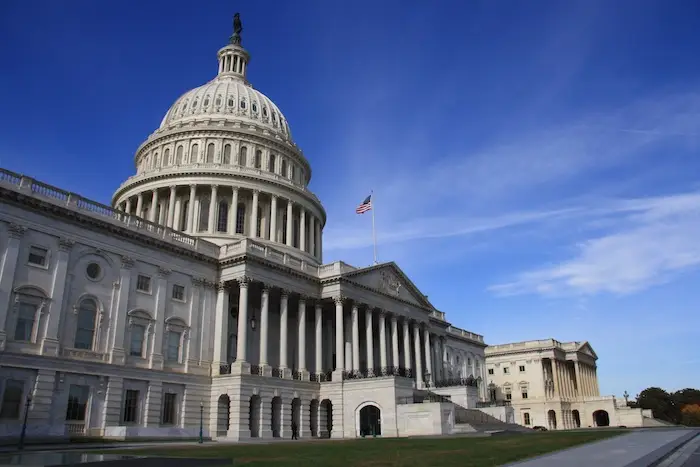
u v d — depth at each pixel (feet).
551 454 82.12
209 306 200.85
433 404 188.34
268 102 337.31
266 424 189.06
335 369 233.96
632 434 160.04
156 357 177.99
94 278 167.12
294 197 293.64
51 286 154.71
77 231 164.14
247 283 199.93
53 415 147.95
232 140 295.48
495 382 455.63
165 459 69.05
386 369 239.71
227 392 185.78
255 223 276.41
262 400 189.88
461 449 95.40
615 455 77.66
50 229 157.38
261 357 200.85
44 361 147.84
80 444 132.46
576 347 466.29
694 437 139.95
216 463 66.03
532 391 436.76
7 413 139.54
